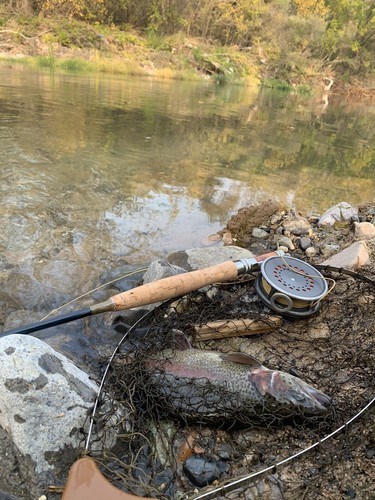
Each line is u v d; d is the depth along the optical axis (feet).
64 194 2.70
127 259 2.06
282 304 1.58
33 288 1.76
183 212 2.70
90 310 1.40
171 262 1.98
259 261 1.69
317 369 1.42
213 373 1.26
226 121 6.18
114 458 1.03
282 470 1.09
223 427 1.21
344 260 1.99
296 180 3.71
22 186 2.71
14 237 2.11
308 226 2.57
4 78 6.81
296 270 1.68
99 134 4.27
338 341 1.54
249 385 1.22
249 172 3.75
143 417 1.19
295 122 7.21
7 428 1.08
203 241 2.35
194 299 1.70
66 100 5.76
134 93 7.48
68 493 0.89
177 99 7.61
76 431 1.08
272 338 1.57
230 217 2.71
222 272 1.61
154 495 1.00
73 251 2.07
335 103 12.90
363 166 4.55
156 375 1.27
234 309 1.64
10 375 1.09
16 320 1.59
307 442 1.17
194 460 1.10
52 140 3.81
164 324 1.52
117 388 1.22
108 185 2.96
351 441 1.13
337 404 1.24
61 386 1.11
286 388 1.20
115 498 0.89
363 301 1.71
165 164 3.62
